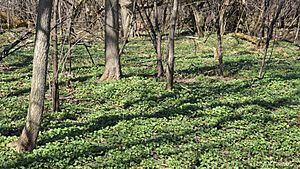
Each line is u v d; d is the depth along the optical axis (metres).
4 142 10.49
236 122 12.65
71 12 14.62
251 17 41.50
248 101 15.37
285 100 15.88
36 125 9.95
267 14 25.20
